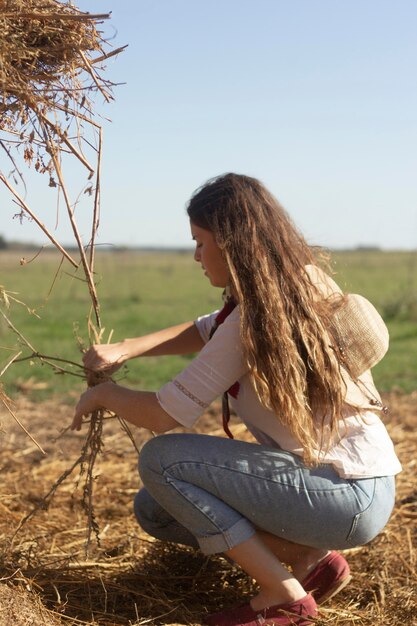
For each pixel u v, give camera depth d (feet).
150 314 59.16
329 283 9.01
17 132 9.18
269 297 8.37
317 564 9.38
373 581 10.52
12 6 8.84
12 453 17.94
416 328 46.55
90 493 10.11
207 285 114.21
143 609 9.51
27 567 10.04
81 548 11.53
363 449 8.73
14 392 25.91
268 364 8.28
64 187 9.43
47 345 37.35
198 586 10.25
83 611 9.23
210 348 8.62
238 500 8.68
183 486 8.75
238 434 19.76
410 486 15.33
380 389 27.09
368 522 8.74
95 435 9.99
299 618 8.68
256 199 8.82
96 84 9.45
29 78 9.18
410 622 9.37
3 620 8.30
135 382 28.53
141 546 11.54
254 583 10.32
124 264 187.21
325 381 8.38
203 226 8.89
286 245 8.68
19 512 13.33
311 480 8.61
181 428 20.43
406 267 156.87
